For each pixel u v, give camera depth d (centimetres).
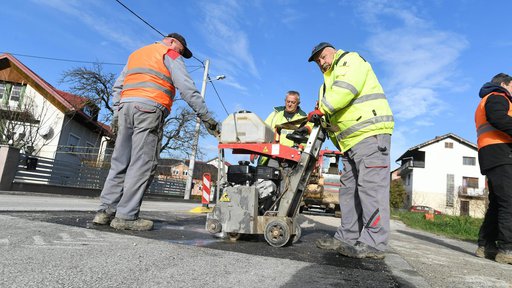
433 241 591
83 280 143
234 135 331
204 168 5562
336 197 1270
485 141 391
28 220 295
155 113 325
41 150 1997
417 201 4941
